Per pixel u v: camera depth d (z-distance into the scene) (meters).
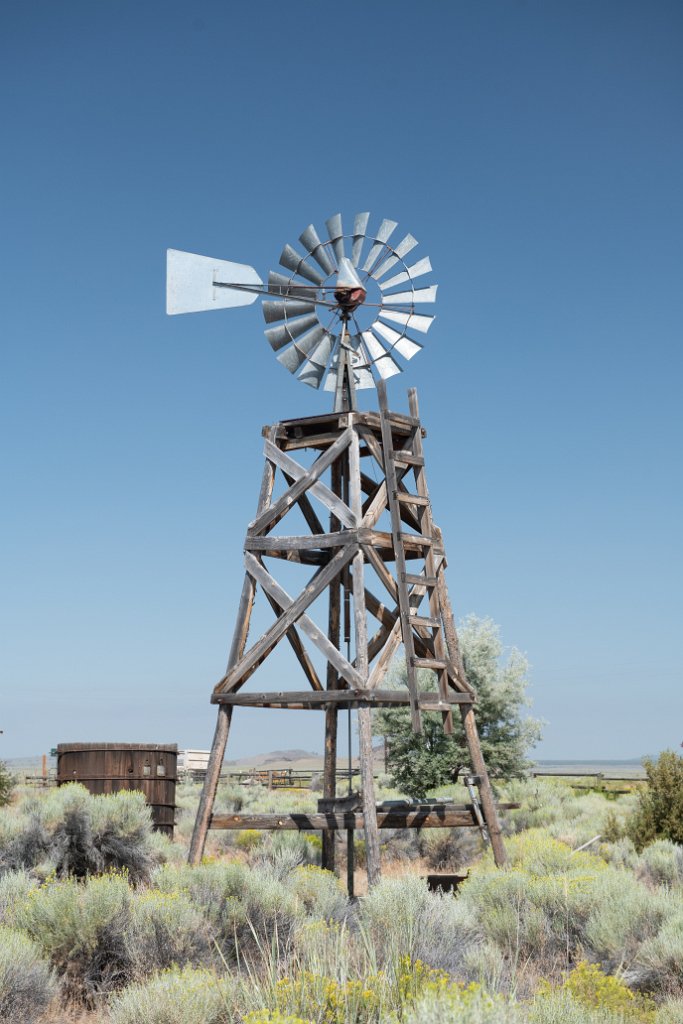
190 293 17.22
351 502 15.92
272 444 17.00
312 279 17.84
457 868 21.94
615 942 10.65
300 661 17.27
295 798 35.59
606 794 40.00
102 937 10.45
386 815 15.45
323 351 17.67
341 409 17.28
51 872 15.41
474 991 7.16
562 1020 7.21
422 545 16.72
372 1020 7.20
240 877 12.02
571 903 11.75
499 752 33.03
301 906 12.60
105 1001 9.78
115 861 17.11
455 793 29.22
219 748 15.96
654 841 19.05
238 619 16.44
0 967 8.91
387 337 17.94
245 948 10.90
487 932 11.23
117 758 22.69
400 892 11.04
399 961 8.37
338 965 8.47
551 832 23.48
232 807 30.89
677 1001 8.94
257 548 16.48
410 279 18.22
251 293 17.52
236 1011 8.00
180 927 10.51
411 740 32.19
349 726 16.58
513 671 34.22
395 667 33.03
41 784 40.94
